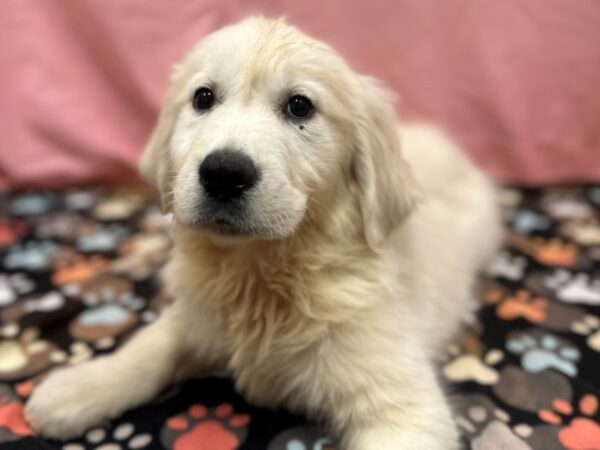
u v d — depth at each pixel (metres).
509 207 0.46
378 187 0.25
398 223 0.26
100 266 0.37
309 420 0.25
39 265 0.37
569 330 0.30
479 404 0.25
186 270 0.25
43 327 0.30
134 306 0.32
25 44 0.48
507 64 0.49
